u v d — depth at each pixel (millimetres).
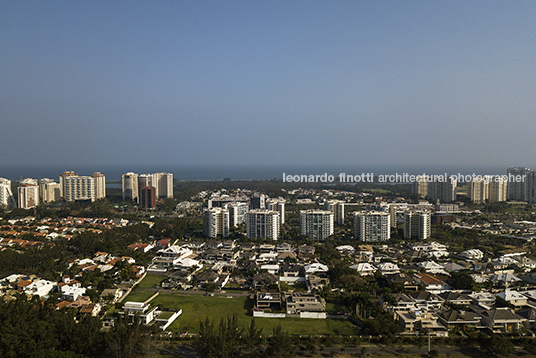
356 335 167750
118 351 139875
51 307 180500
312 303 193875
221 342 138750
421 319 171000
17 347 136875
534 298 196875
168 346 155625
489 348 148625
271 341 150500
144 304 182125
